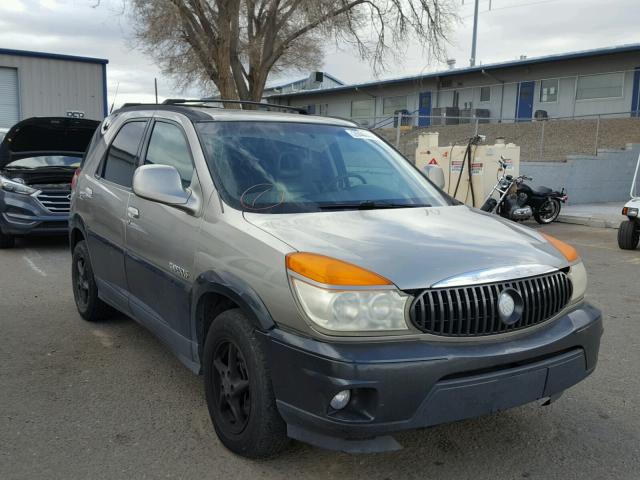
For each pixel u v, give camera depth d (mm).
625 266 8898
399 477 3162
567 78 28828
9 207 8961
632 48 25688
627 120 24062
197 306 3488
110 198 4785
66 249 9492
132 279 4410
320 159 4098
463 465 3291
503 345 2879
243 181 3676
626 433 3674
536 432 3672
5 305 6207
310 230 3207
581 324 3211
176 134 4203
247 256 3139
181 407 3912
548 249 3361
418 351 2719
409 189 4184
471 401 2789
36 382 4281
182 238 3672
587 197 17281
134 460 3266
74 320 5711
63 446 3402
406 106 36469
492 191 12617
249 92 20062
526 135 23969
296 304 2809
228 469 3189
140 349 4957
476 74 32656
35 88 25688
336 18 19359
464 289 2838
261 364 2973
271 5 19609
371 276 2766
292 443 3414
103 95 27203
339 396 2682
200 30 18406
